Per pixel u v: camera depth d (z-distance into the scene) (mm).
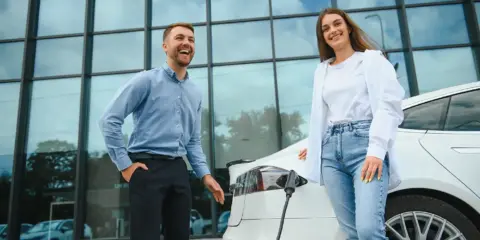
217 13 7836
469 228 2027
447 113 2398
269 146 7043
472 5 7332
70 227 6816
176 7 7941
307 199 2023
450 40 7406
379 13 7652
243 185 2248
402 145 2240
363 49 2023
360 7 7734
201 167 2115
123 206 6895
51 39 7832
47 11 8000
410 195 2107
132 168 1741
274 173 2133
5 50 7738
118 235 6770
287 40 7609
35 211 6941
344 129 1795
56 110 7453
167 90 1891
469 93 2486
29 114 7449
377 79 1732
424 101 2469
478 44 7203
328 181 1837
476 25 7250
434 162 2146
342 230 1933
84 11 7953
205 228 6504
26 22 7738
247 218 2115
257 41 7648
